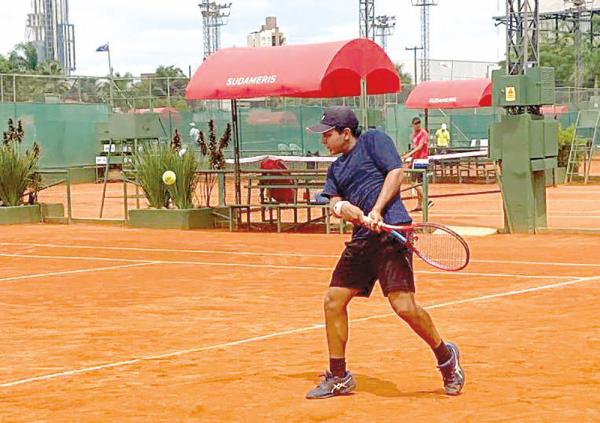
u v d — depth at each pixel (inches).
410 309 286.5
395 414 271.4
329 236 832.3
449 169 1684.3
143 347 385.4
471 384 306.3
